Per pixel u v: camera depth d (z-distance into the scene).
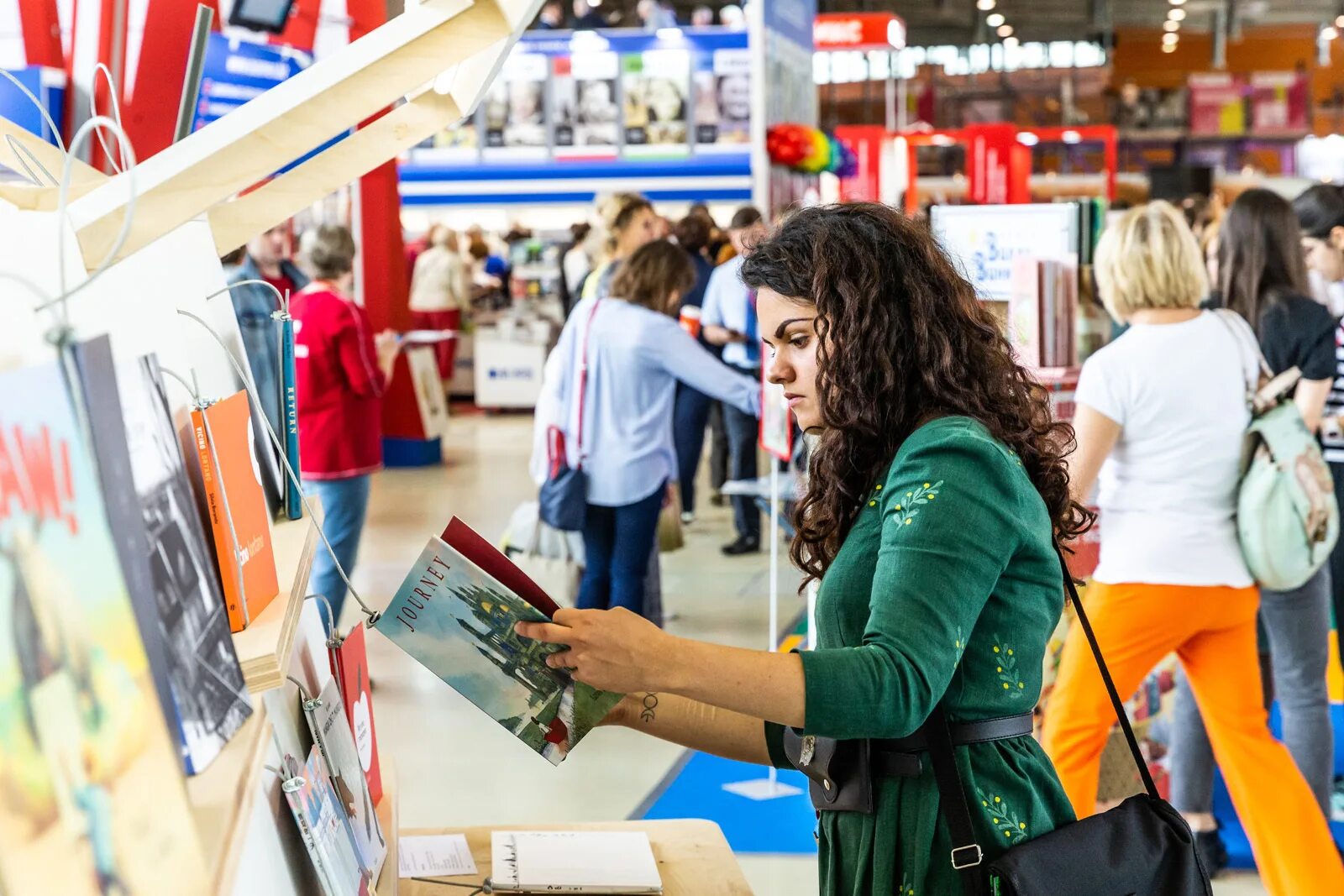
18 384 0.64
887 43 13.06
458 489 9.27
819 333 1.54
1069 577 1.72
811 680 1.32
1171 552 2.88
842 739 1.43
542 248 13.41
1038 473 1.58
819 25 12.97
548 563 5.41
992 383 1.55
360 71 1.00
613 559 4.99
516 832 2.09
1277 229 3.53
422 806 4.00
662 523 5.31
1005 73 28.31
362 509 5.11
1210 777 3.54
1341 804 3.78
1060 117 27.72
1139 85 31.02
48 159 1.43
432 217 14.53
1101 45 29.31
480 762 4.37
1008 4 29.36
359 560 7.09
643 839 2.06
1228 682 2.99
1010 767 1.50
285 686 1.30
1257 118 24.92
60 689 0.63
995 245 3.88
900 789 1.51
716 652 1.34
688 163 10.84
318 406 4.94
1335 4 30.14
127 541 0.75
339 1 2.94
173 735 0.78
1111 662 2.92
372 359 5.04
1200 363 2.88
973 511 1.41
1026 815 1.49
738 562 7.17
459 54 1.03
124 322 0.94
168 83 2.02
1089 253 4.39
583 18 15.66
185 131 1.78
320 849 1.11
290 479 1.46
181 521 0.92
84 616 0.67
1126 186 13.87
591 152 11.02
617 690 1.36
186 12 2.02
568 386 4.89
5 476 0.60
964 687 1.48
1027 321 3.67
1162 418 2.88
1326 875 2.93
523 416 13.16
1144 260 2.90
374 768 1.76
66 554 0.66
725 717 1.74
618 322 4.82
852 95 26.02
